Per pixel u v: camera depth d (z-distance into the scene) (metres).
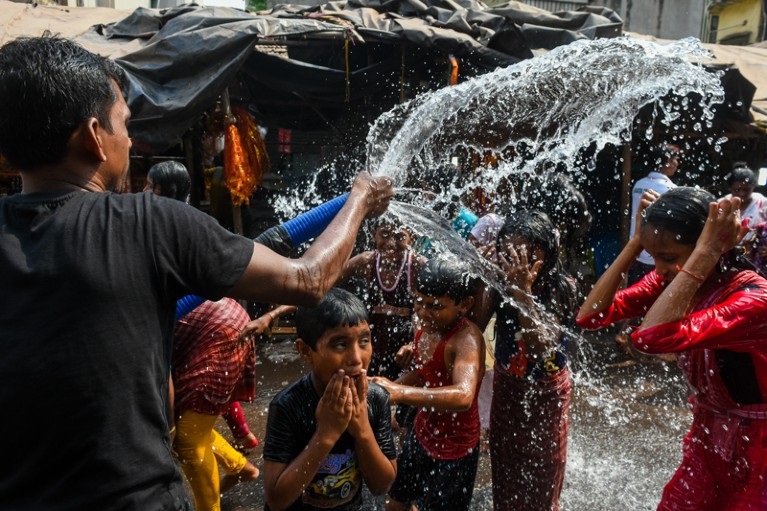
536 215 2.29
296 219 1.87
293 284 1.27
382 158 2.92
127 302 1.11
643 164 6.86
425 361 2.39
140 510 1.12
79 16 5.93
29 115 1.12
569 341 2.36
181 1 10.64
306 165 8.46
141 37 5.22
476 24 5.85
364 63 6.55
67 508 1.07
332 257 1.36
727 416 1.89
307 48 6.26
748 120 6.04
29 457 1.07
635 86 3.50
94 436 1.08
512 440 2.34
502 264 2.23
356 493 1.94
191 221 1.20
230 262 1.20
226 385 2.45
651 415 4.10
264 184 7.72
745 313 1.74
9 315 1.07
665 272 1.91
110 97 1.23
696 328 1.73
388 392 1.96
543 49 6.00
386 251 3.09
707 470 1.96
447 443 2.31
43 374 1.05
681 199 1.83
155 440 1.17
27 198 1.16
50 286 1.08
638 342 1.78
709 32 16.62
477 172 5.05
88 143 1.19
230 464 2.85
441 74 6.04
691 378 2.00
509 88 3.60
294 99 6.79
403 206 2.53
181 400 2.38
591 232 6.75
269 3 11.48
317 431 1.70
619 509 2.88
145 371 1.13
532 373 2.26
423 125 3.08
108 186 1.28
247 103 6.83
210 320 2.45
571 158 5.87
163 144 4.83
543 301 2.32
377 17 5.79
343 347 1.75
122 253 1.12
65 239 1.11
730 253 1.85
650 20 14.34
